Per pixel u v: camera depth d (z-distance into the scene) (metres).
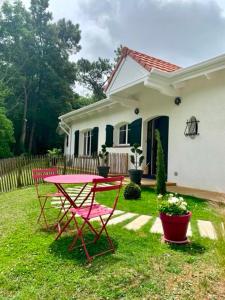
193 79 7.82
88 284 2.54
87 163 11.80
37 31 27.33
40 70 27.39
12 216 5.16
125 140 12.07
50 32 27.91
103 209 3.73
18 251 3.32
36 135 29.36
